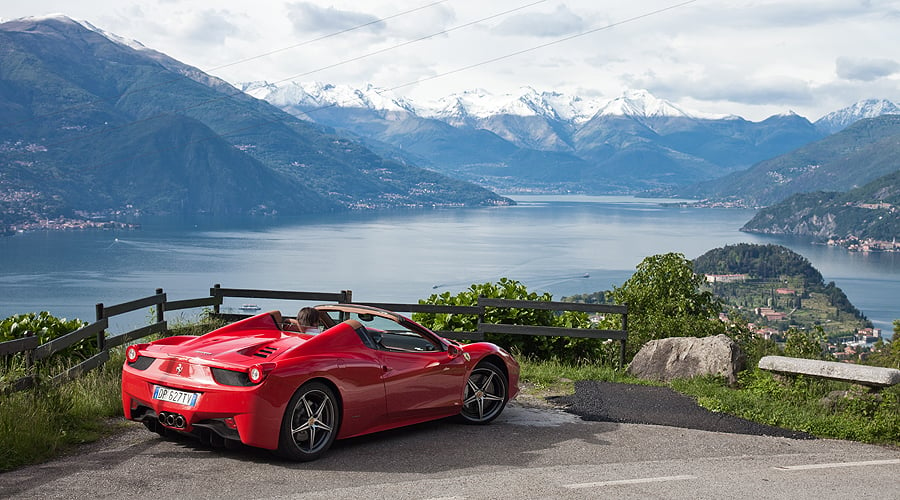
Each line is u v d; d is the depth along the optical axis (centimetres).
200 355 622
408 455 657
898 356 1503
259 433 590
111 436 691
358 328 693
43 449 624
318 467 608
